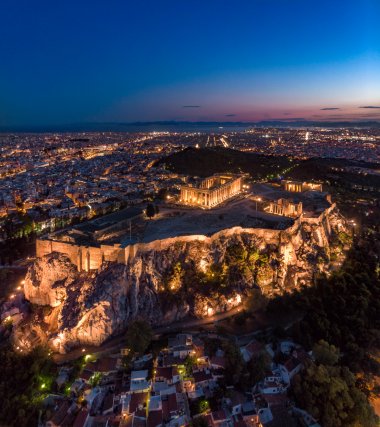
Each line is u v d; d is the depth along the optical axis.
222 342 97.25
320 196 196.00
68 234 129.38
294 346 101.12
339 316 114.56
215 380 87.50
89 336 100.31
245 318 109.62
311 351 100.88
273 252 134.38
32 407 80.69
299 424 81.06
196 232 131.88
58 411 78.94
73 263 117.88
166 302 111.44
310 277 134.12
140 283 112.50
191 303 113.19
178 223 144.88
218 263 125.06
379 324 116.31
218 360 90.19
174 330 106.00
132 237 125.69
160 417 75.94
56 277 116.50
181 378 86.69
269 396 84.75
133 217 152.00
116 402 81.62
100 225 140.25
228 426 75.62
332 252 152.88
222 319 111.44
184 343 97.19
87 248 114.12
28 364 92.94
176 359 92.19
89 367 90.81
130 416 77.25
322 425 80.88
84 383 86.38
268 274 127.44
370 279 133.88
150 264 114.69
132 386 84.06
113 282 105.25
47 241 122.62
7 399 82.06
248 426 75.69
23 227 179.50
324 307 118.62
